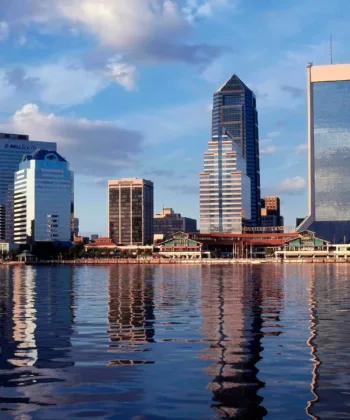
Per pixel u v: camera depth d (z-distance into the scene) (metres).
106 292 90.81
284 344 37.56
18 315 55.88
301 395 25.39
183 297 78.12
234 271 197.00
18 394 25.78
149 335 41.84
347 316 53.31
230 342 38.56
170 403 24.44
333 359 32.59
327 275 156.62
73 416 22.91
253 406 23.95
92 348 36.47
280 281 123.25
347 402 24.34
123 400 24.89
